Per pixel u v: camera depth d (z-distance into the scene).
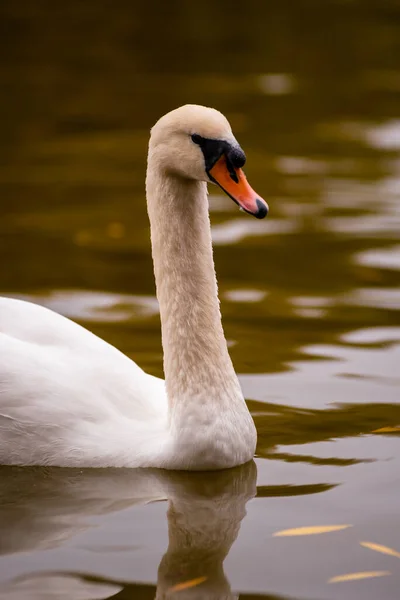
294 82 27.86
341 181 19.78
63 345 9.95
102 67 29.00
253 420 10.46
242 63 29.77
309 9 37.72
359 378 11.52
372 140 22.78
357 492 8.95
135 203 18.89
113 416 9.63
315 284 14.69
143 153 21.98
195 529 8.36
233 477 9.30
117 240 16.86
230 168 8.93
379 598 7.28
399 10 37.56
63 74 28.27
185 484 9.18
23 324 10.02
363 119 24.48
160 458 9.42
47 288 14.56
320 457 9.65
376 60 30.47
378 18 36.34
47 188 19.67
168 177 9.22
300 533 8.24
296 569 7.69
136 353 12.18
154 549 8.03
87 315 13.52
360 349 12.36
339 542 8.07
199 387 9.38
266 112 24.95
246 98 26.08
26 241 16.73
